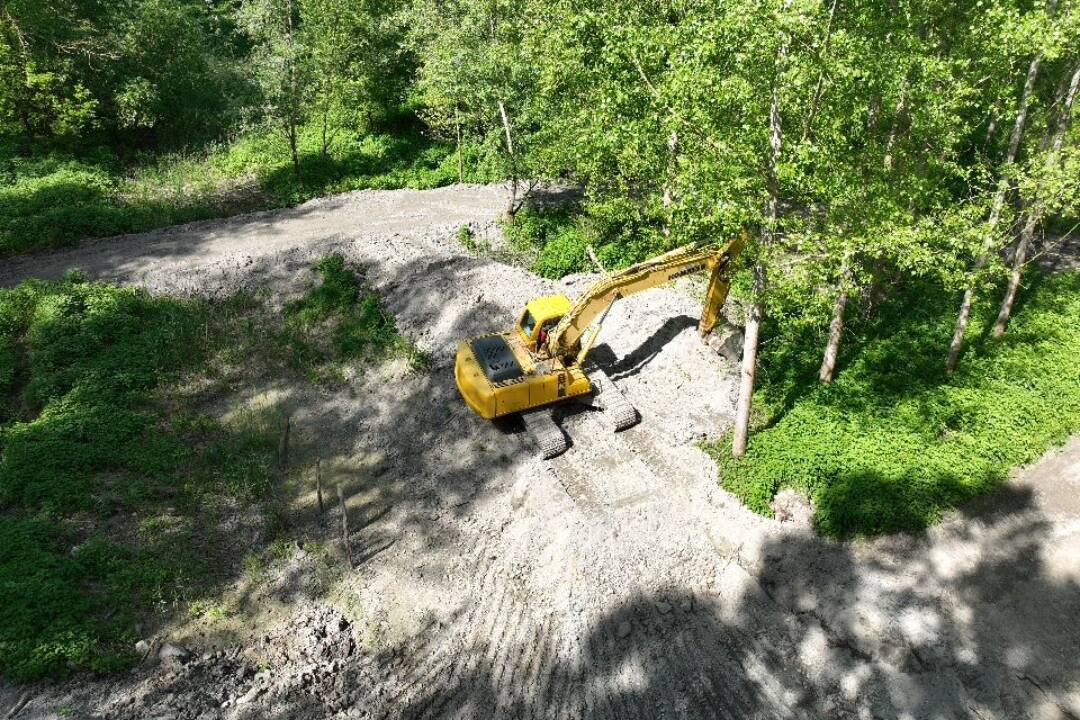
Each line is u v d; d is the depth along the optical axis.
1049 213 21.12
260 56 38.34
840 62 14.89
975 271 18.94
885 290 26.77
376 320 27.00
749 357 18.45
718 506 18.91
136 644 15.57
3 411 21.66
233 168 38.84
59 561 16.72
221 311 27.38
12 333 24.58
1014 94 21.92
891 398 21.42
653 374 23.86
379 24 41.22
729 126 16.33
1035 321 24.45
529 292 27.58
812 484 18.89
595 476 20.28
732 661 15.79
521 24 31.22
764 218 16.45
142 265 28.81
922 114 17.39
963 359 22.83
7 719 13.65
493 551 18.72
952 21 20.14
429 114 41.12
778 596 17.02
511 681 15.78
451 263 28.89
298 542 18.88
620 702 15.20
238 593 17.33
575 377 21.44
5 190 33.09
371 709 15.22
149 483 19.97
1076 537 17.34
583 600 16.84
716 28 15.28
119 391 23.03
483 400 20.64
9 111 35.09
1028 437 19.64
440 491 20.67
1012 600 16.23
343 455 21.97
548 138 30.95
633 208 28.75
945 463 18.97
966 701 14.65
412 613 17.23
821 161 15.95
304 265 28.98
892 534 17.75
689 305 26.25
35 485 18.70
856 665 15.50
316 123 42.94
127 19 40.44
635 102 18.64
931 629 15.81
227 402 23.72
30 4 36.28
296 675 15.55
